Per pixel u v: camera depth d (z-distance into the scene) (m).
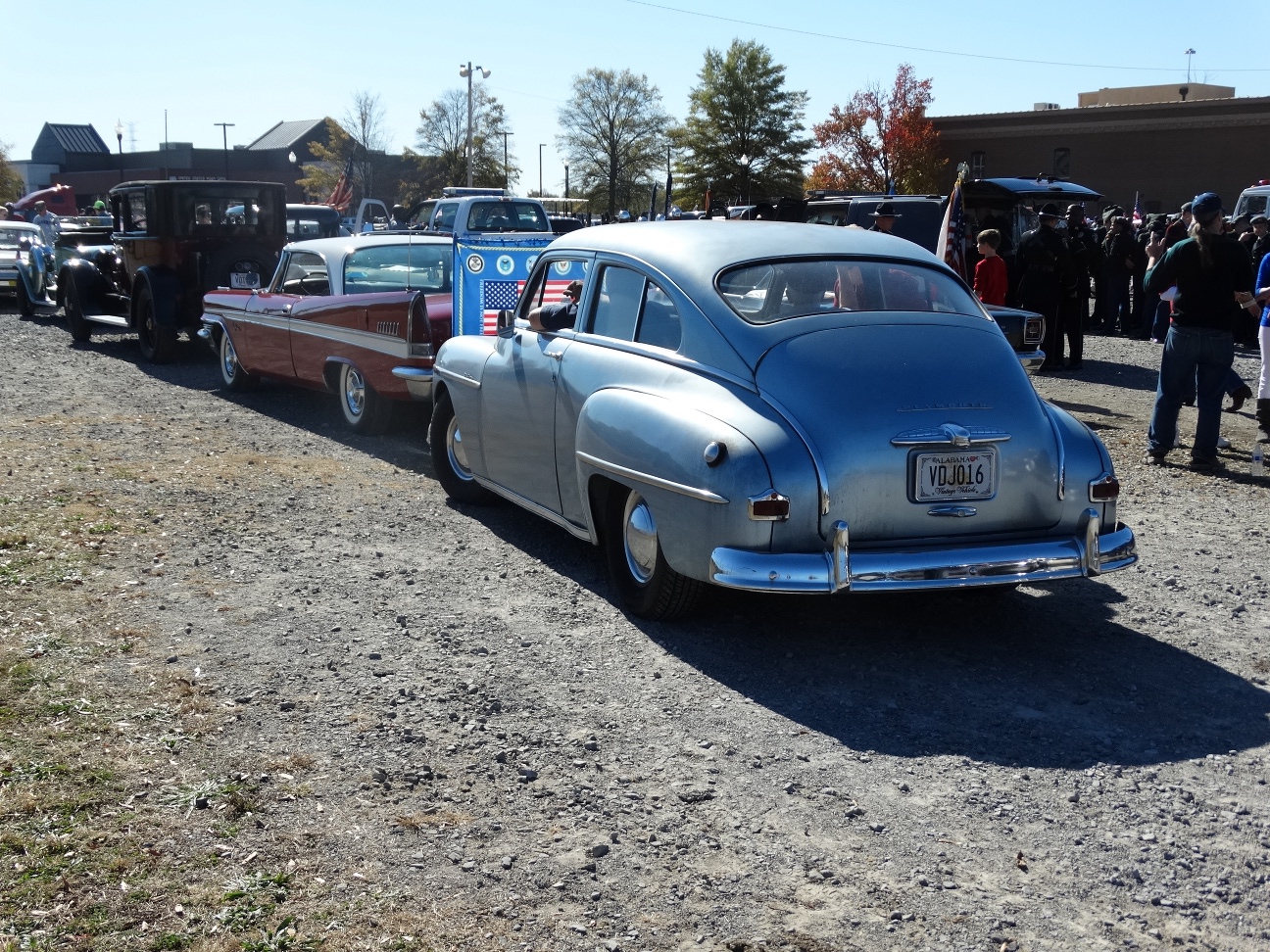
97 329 17.14
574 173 73.06
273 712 4.11
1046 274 13.41
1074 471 4.63
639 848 3.28
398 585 5.60
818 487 4.29
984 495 4.49
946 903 3.03
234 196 13.36
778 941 2.85
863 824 3.44
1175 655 4.85
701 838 3.34
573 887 3.07
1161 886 3.13
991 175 58.56
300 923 2.87
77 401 10.64
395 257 9.67
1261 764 3.87
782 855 3.25
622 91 71.44
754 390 4.57
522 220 19.50
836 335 4.70
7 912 2.87
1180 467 8.61
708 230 5.40
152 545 6.09
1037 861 3.25
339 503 7.13
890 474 4.36
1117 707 4.31
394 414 9.20
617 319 5.42
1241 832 3.43
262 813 3.40
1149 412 10.98
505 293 8.51
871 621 5.21
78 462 7.88
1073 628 5.17
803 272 4.99
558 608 5.30
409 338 8.39
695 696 4.35
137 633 4.80
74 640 4.69
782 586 4.26
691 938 2.86
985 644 4.94
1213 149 51.97
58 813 3.34
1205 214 8.06
